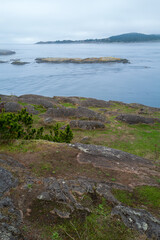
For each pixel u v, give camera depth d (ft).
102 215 19.72
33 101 116.06
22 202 19.77
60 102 140.87
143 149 65.77
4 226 16.10
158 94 281.13
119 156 38.14
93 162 32.22
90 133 80.02
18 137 39.22
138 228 18.70
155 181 29.86
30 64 629.92
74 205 20.58
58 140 47.42
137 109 139.03
